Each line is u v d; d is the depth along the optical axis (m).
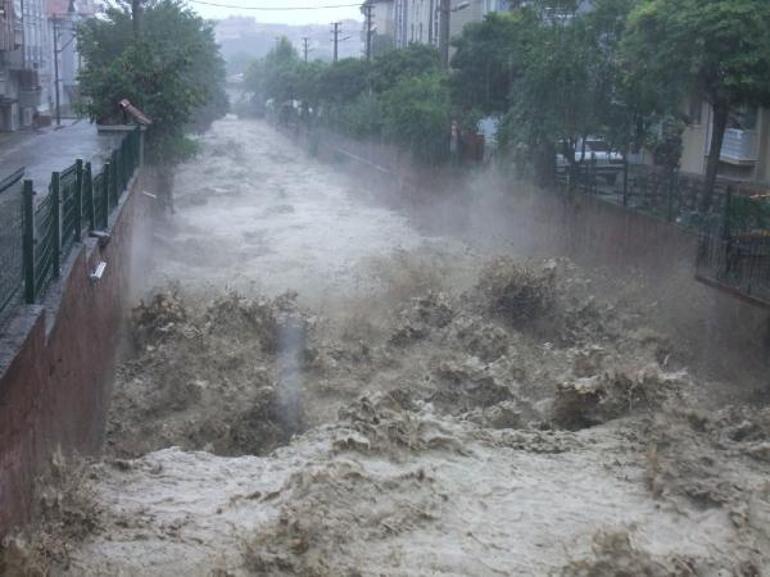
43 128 44.34
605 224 22.25
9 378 6.55
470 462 10.42
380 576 7.90
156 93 30.67
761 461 10.62
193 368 15.14
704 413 11.79
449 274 23.11
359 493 9.16
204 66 41.84
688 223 18.59
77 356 10.02
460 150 33.41
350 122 47.66
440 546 8.49
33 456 7.43
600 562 8.14
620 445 11.09
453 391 14.43
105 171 14.61
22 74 47.72
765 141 24.50
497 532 8.80
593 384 12.58
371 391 14.40
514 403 13.03
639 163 30.31
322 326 18.08
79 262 10.50
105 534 8.16
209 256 26.72
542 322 19.02
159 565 7.79
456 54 30.50
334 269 25.08
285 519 8.38
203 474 9.91
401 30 72.25
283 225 33.28
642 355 16.56
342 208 38.19
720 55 17.80
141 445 12.76
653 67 18.73
